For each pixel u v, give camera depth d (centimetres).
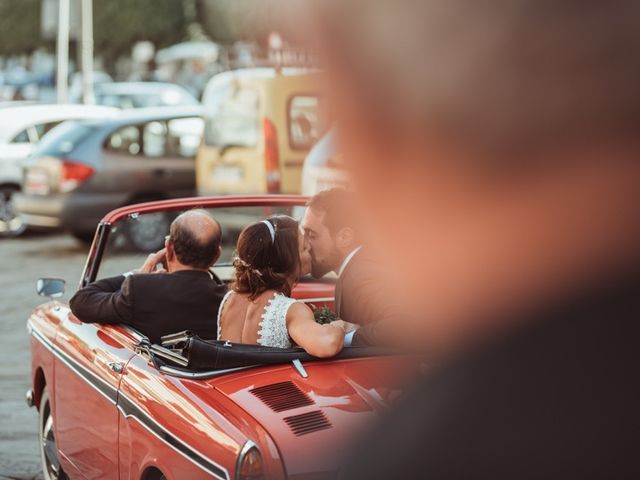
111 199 1417
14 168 1620
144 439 350
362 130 68
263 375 329
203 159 1322
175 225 422
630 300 65
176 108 1506
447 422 73
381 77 67
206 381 335
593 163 64
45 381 518
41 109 1688
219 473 292
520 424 69
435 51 65
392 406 82
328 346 330
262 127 1235
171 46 3888
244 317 370
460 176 66
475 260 68
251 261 362
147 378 359
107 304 425
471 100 64
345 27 68
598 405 66
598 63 62
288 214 507
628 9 61
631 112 62
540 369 68
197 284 420
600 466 66
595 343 66
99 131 1428
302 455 285
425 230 69
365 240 363
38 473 568
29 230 1667
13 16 4106
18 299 1114
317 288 519
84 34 2388
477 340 70
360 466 81
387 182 68
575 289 66
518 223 66
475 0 64
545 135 64
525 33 63
